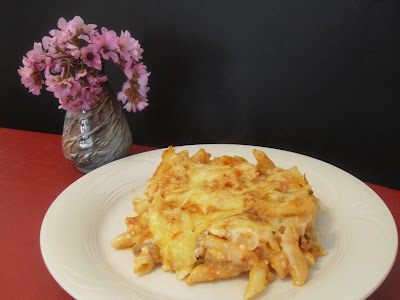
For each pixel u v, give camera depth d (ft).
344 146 1.50
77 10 1.53
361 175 1.53
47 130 1.78
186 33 1.46
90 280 0.69
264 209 0.75
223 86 1.51
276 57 1.42
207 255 0.72
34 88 1.09
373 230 0.81
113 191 1.00
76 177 1.14
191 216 0.77
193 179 0.86
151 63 1.54
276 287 0.70
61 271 0.71
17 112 1.78
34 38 1.62
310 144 1.53
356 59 1.36
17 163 1.21
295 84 1.44
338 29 1.33
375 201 0.90
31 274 0.77
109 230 0.88
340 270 0.71
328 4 1.31
